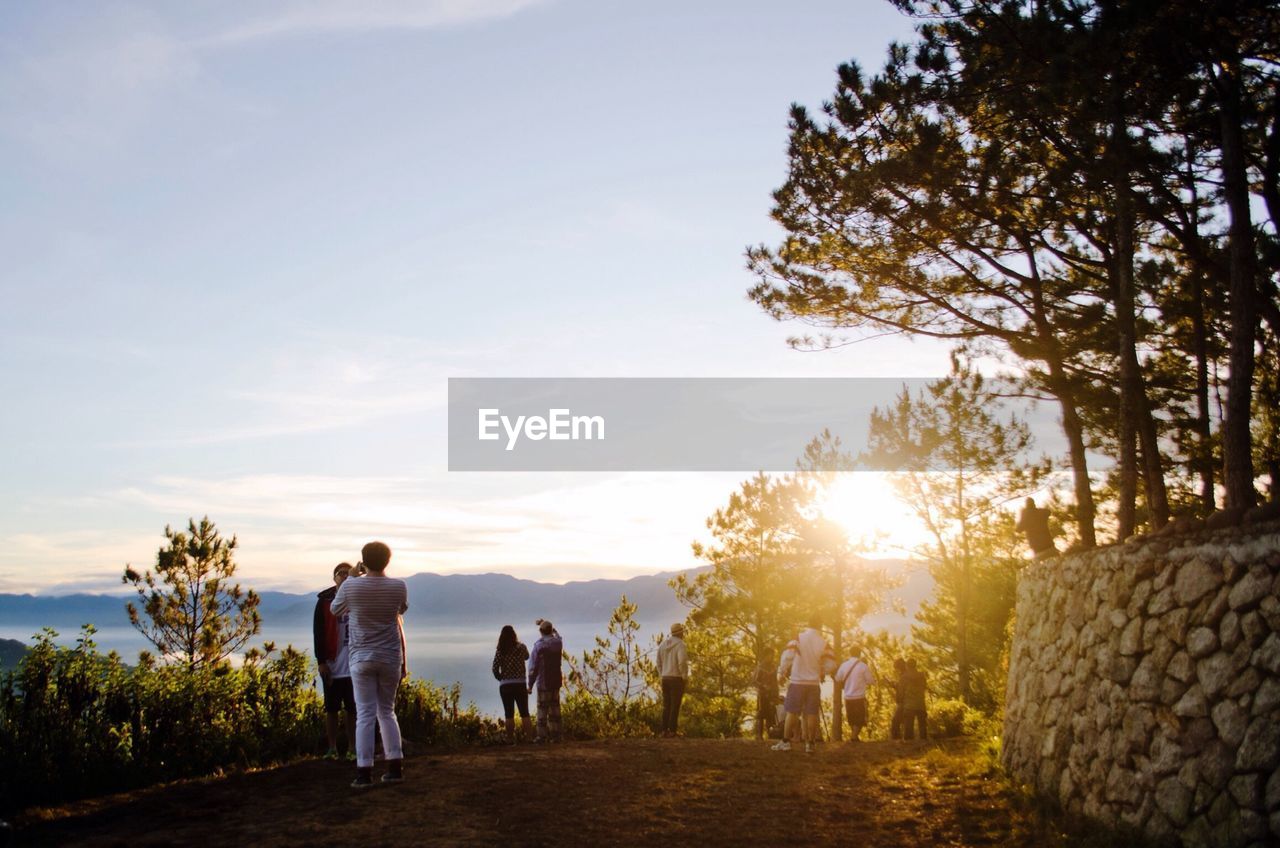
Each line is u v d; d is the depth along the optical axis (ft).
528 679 47.91
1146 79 34.55
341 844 22.99
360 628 30.19
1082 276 51.67
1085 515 50.08
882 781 33.37
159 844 22.66
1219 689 21.50
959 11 39.63
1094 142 36.06
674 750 41.68
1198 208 42.42
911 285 51.90
